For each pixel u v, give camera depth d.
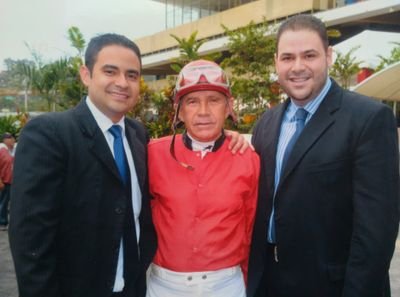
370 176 2.39
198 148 2.75
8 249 7.39
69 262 2.39
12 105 30.81
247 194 2.74
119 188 2.45
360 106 2.52
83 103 2.51
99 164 2.40
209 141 2.75
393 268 5.91
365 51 15.22
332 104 2.61
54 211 2.28
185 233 2.59
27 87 24.88
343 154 2.50
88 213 2.36
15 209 2.22
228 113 2.81
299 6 26.47
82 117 2.43
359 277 2.41
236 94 11.80
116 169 2.43
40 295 2.21
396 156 2.44
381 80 11.04
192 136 2.76
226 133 2.86
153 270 2.75
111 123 2.52
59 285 2.37
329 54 2.73
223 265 2.60
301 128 2.74
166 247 2.64
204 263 2.56
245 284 2.87
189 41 12.00
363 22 22.95
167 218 2.65
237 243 2.68
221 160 2.71
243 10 32.12
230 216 2.63
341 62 14.40
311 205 2.57
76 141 2.37
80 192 2.35
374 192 2.38
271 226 2.80
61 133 2.34
